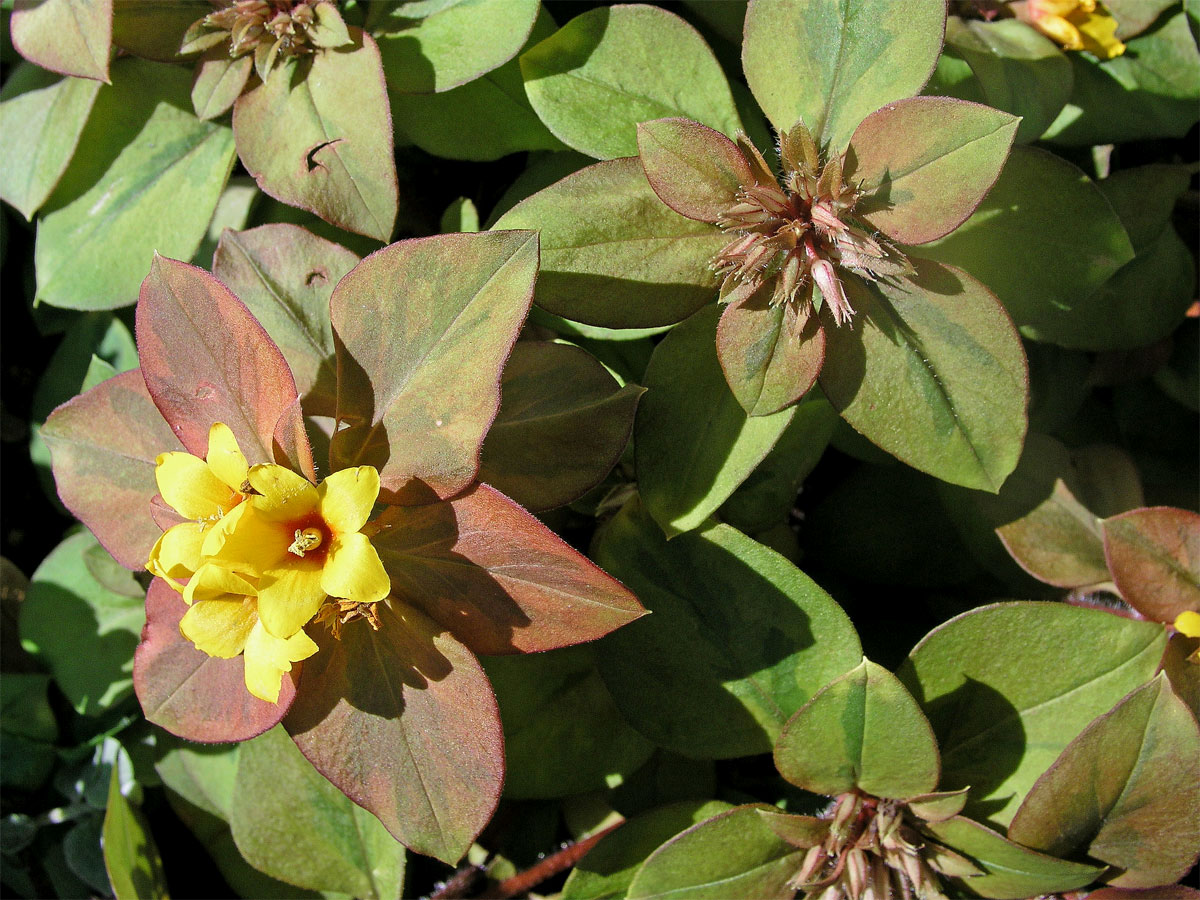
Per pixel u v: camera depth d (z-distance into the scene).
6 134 0.30
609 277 0.25
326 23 0.26
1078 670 0.26
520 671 0.28
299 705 0.24
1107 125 0.29
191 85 0.29
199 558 0.23
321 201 0.26
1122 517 0.26
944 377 0.25
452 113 0.28
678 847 0.25
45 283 0.29
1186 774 0.25
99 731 0.31
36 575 0.31
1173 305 0.29
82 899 0.31
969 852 0.26
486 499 0.23
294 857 0.28
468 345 0.23
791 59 0.25
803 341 0.25
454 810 0.24
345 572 0.22
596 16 0.26
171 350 0.24
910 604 0.30
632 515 0.27
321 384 0.26
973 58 0.27
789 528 0.29
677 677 0.27
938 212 0.24
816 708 0.25
